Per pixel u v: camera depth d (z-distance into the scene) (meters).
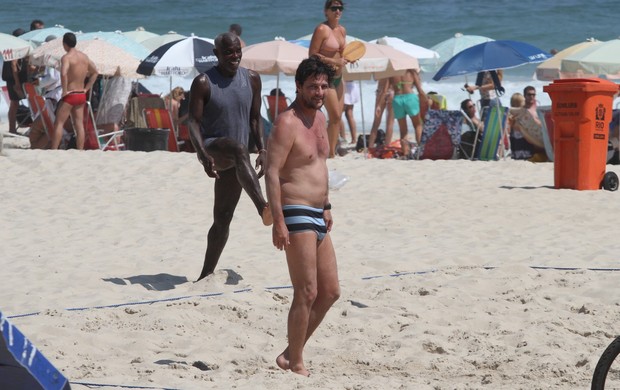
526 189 42.00
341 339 21.44
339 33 48.94
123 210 37.31
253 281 26.50
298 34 168.62
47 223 35.16
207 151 24.55
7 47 65.19
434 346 20.81
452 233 33.31
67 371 18.55
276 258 29.36
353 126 68.19
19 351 10.62
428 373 19.17
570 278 26.41
